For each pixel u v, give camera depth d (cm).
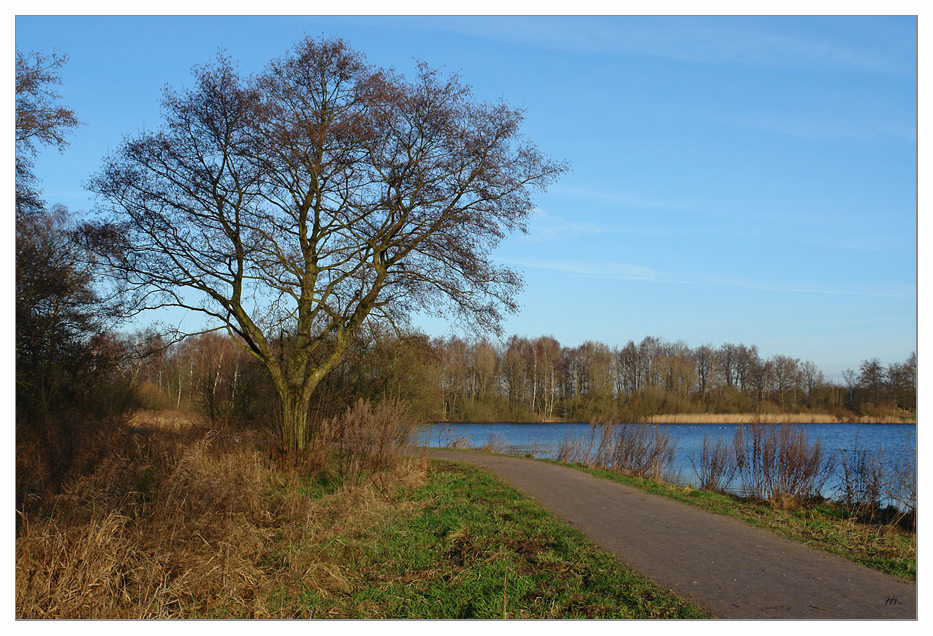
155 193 1641
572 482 1644
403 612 664
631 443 2173
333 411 2019
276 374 1736
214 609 667
